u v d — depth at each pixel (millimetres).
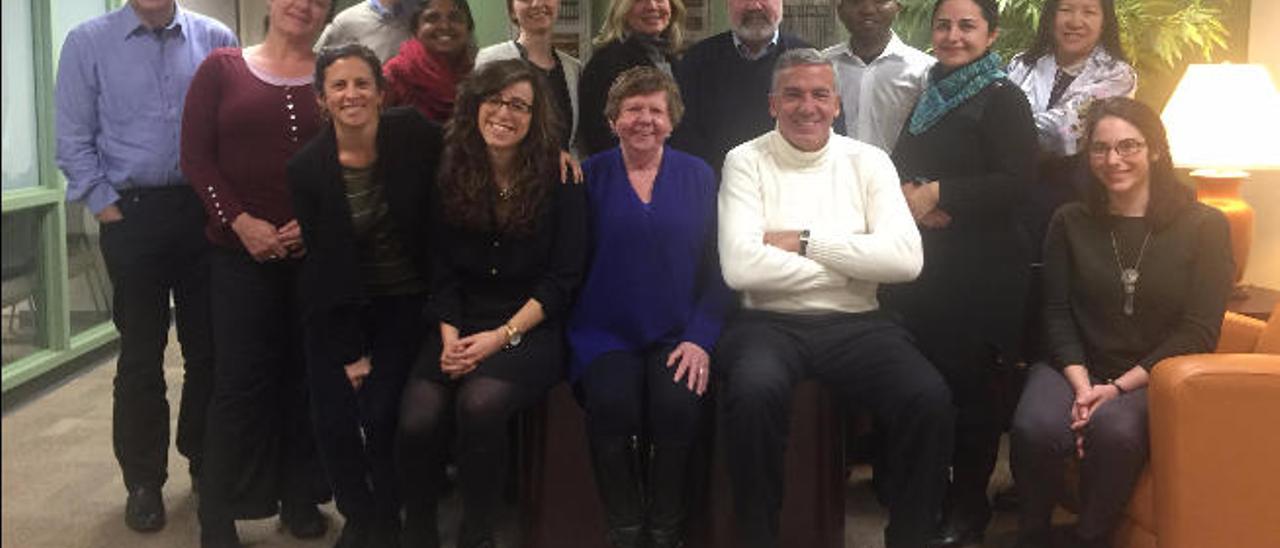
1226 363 2398
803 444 2715
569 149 3254
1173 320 2697
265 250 2736
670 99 2730
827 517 2738
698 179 2783
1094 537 2600
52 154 4520
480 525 2625
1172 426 2402
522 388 2598
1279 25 3994
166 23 2988
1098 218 2779
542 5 3180
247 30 6551
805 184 2803
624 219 2705
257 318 2791
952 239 2811
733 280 2693
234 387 2795
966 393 2836
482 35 5668
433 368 2645
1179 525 2422
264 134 2754
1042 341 2848
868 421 3303
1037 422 2605
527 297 2725
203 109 2756
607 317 2734
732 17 3221
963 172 2840
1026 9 3953
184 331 3082
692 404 2588
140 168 2939
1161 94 4238
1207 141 3482
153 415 3027
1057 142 3219
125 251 2955
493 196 2650
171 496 3303
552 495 2748
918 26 4258
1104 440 2525
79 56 2939
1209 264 2662
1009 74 3416
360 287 2625
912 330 2873
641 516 2674
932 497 2627
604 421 2584
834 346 2686
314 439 2941
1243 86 3486
